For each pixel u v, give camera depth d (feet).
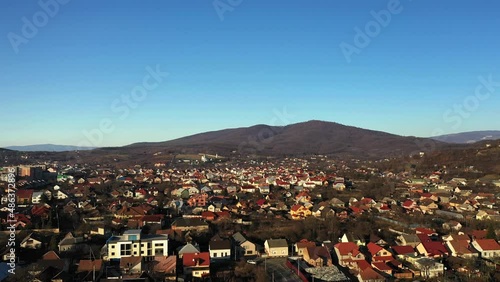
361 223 384.68
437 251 296.30
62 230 362.33
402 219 412.98
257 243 336.29
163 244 297.33
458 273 266.36
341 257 290.56
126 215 425.69
